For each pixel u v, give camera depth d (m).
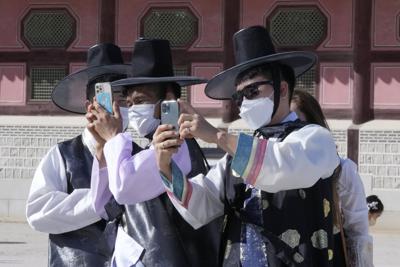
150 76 5.06
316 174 4.23
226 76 4.79
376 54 17.41
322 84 17.55
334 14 17.52
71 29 18.64
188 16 18.11
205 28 18.03
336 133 17.31
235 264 4.45
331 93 17.55
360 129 17.22
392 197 17.16
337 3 17.52
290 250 4.33
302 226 4.35
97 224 5.43
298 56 4.54
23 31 18.83
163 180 4.57
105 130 4.87
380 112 17.41
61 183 5.53
